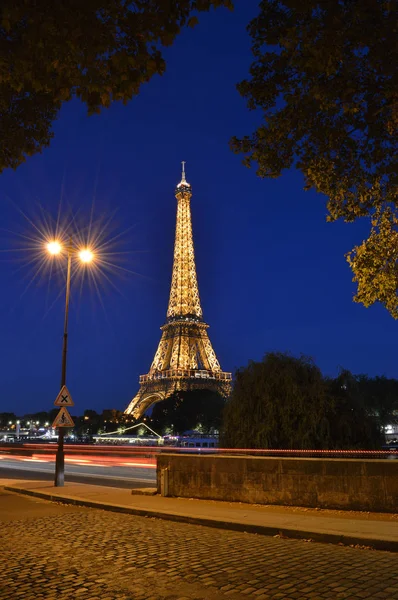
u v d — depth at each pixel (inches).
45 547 483.5
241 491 716.0
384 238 677.9
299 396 912.3
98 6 322.0
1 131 540.7
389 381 4013.3
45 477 1347.2
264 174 573.3
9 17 312.8
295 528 517.0
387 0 368.5
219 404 4825.3
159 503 738.8
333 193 584.4
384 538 458.9
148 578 373.7
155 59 384.2
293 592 331.0
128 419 6146.7
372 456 892.0
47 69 379.6
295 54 452.8
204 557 431.8
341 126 528.4
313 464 652.1
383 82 458.6
